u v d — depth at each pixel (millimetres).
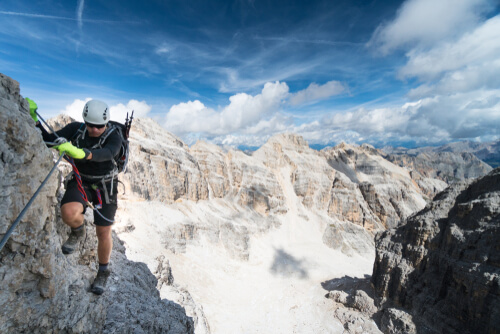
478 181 58438
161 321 13938
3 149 4508
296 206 160000
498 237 45125
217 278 81438
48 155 5578
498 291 41344
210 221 109812
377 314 59344
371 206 165875
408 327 51156
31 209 5160
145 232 80875
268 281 89000
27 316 5309
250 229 123938
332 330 59000
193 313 34125
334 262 118125
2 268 4832
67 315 6480
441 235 56594
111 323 9898
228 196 141125
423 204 173375
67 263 7066
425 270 56156
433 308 50688
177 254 81938
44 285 5609
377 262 66625
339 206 162500
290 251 121438
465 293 46000
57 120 70375
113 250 20188
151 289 20172
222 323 59656
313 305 69875
